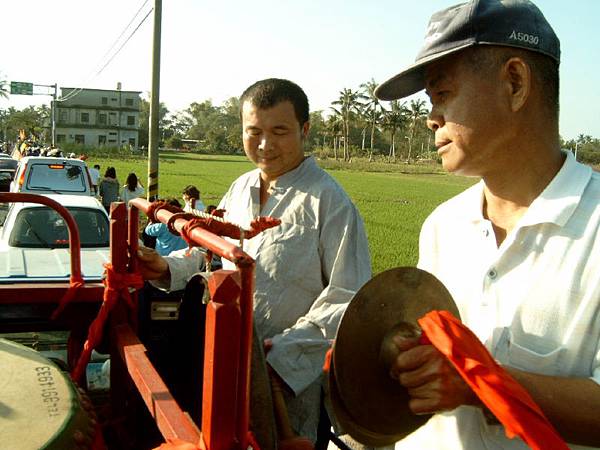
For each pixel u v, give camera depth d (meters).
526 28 1.58
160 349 2.67
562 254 1.60
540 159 1.69
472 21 1.57
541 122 1.67
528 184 1.72
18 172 11.68
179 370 2.32
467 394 1.34
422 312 1.64
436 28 1.66
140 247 2.47
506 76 1.61
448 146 1.71
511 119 1.63
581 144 65.25
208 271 1.99
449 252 1.94
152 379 1.75
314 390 2.52
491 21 1.57
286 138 2.59
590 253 1.56
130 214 2.33
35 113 113.69
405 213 28.36
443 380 1.33
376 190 44.19
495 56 1.60
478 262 1.82
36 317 2.63
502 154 1.67
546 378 1.42
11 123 105.94
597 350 1.52
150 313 2.68
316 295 2.60
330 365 1.52
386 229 21.34
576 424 1.41
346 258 2.54
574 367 1.55
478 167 1.71
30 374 1.86
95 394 2.84
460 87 1.63
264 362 1.81
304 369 2.31
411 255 15.17
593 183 1.65
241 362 1.29
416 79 1.82
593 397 1.41
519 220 1.73
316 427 2.54
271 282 2.54
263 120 2.58
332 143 121.75
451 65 1.65
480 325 1.73
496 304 1.70
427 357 1.35
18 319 2.60
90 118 95.56
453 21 1.60
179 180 40.88
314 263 2.56
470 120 1.62
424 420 1.71
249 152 2.69
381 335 1.57
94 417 1.90
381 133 124.25
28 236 6.66
